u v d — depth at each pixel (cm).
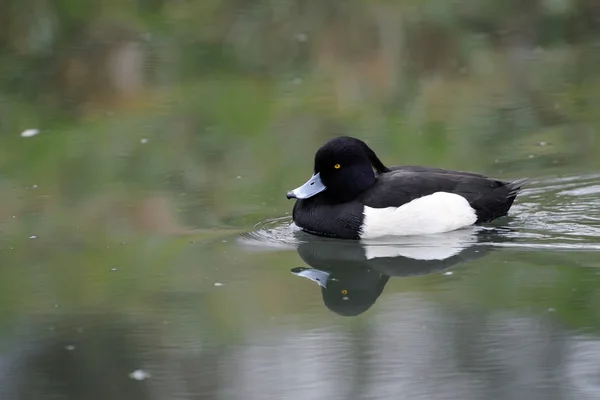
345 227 1155
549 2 2236
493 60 1975
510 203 1186
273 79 1905
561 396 778
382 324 927
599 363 830
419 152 1472
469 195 1164
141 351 888
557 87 1797
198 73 1958
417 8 2253
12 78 1931
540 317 923
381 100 1758
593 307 938
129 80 1917
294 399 787
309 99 1778
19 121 1722
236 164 1466
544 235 1131
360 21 2192
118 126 1677
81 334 926
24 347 904
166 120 1694
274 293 1012
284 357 865
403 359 852
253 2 2314
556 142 1490
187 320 951
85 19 2208
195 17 2253
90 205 1314
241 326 930
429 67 1945
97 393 807
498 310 944
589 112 1639
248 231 1198
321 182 1175
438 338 891
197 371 843
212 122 1672
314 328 924
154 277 1064
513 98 1744
